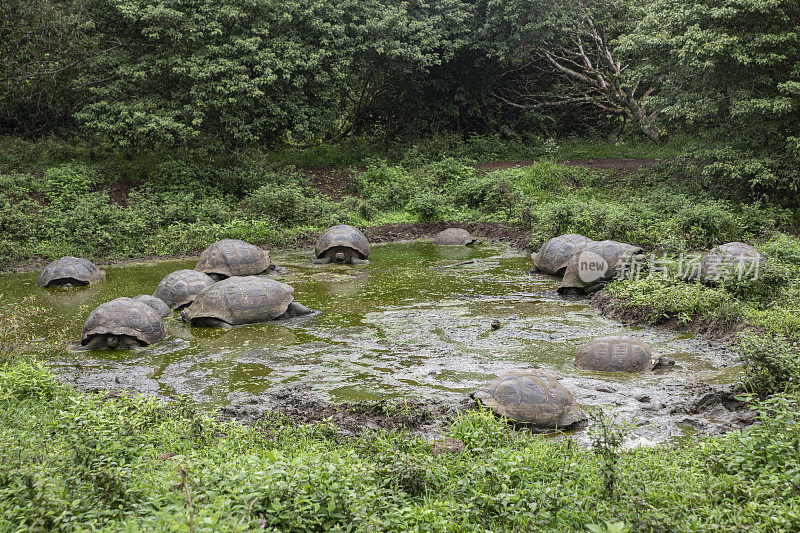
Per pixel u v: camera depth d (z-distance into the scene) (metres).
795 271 9.34
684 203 14.92
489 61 24.80
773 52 14.24
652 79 18.45
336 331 8.62
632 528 3.25
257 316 9.11
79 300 10.46
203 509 3.09
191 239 15.45
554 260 12.02
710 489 3.68
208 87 17.80
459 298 10.41
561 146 24.92
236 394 6.41
